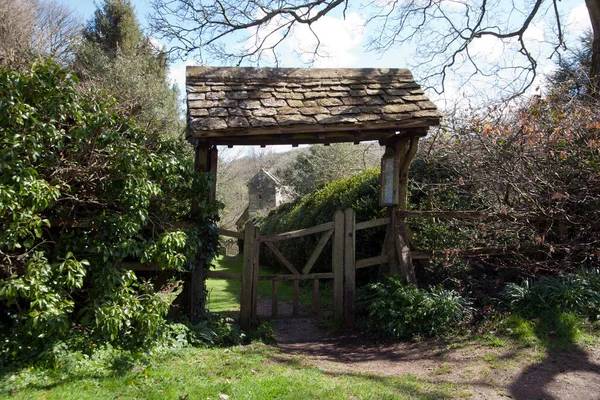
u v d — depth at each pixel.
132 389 3.86
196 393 3.79
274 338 6.52
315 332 7.24
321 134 6.68
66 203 5.39
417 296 6.36
